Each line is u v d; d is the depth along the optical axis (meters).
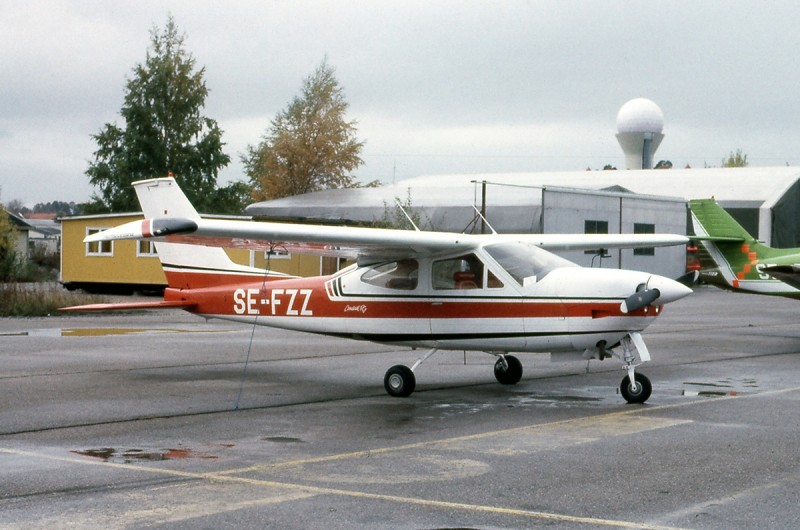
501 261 11.91
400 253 12.45
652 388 12.77
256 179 76.31
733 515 6.12
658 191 54.56
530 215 38.34
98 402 11.30
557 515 6.12
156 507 6.32
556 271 11.72
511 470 7.50
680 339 20.48
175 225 10.43
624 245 15.13
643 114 75.62
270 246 12.30
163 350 17.38
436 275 12.26
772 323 25.22
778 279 20.11
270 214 46.88
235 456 8.10
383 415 10.48
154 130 59.16
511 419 10.19
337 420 10.12
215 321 24.28
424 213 40.47
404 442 8.78
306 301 13.19
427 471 7.47
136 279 34.38
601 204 39.09
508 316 11.77
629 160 76.88
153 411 10.66
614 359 16.28
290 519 6.02
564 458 7.99
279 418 10.24
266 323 13.56
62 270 36.53
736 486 6.95
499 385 13.18
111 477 7.24
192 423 9.89
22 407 10.88
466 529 5.80
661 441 8.80
